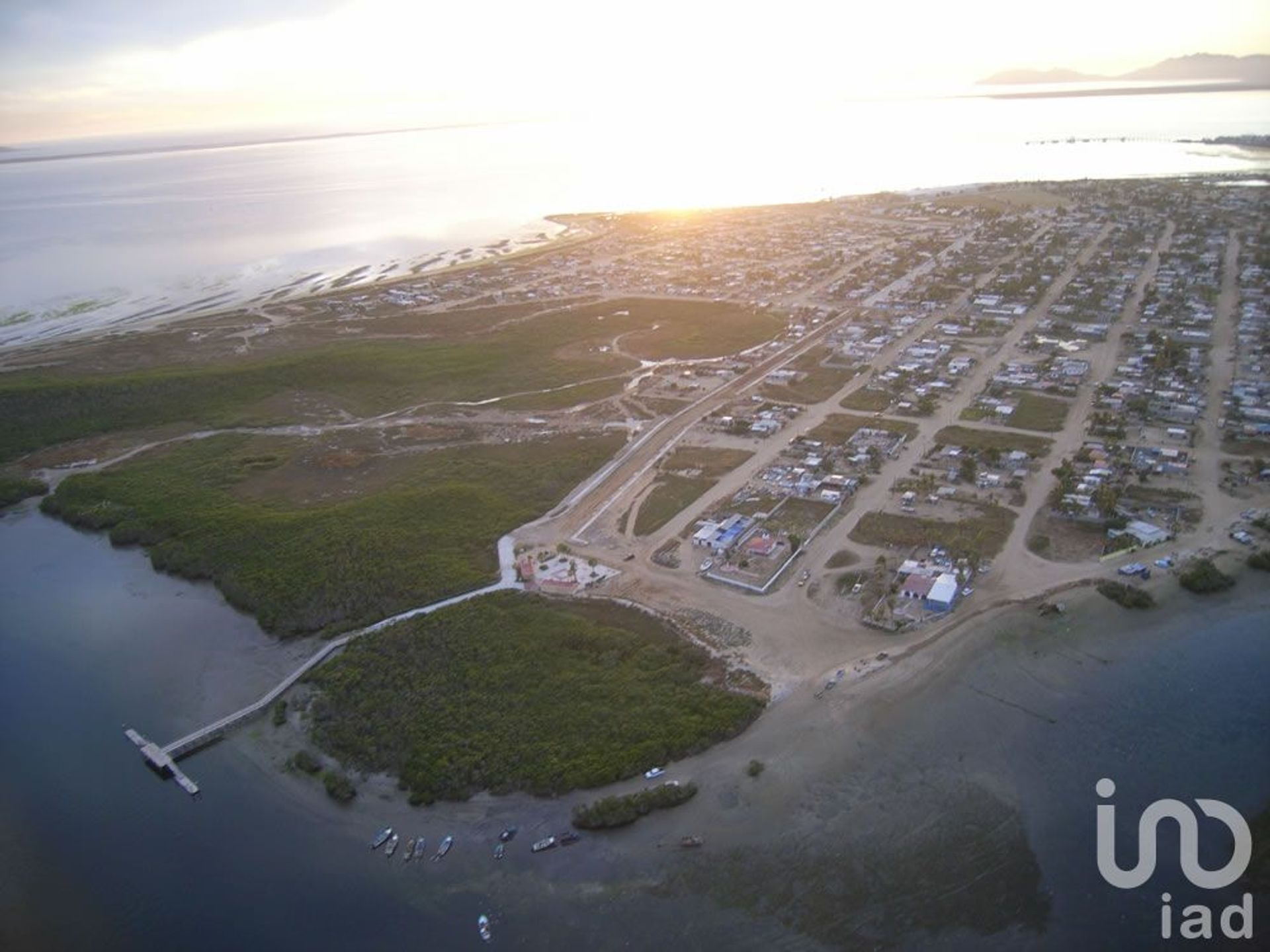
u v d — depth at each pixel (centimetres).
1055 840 7912
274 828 8700
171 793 9294
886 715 9412
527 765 9025
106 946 7662
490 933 7400
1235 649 10175
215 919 7794
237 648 11712
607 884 7756
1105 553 12012
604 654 10662
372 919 7631
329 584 12650
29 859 8619
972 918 7256
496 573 12812
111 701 10894
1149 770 8638
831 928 7231
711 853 7962
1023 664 10075
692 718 9456
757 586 11925
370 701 10212
